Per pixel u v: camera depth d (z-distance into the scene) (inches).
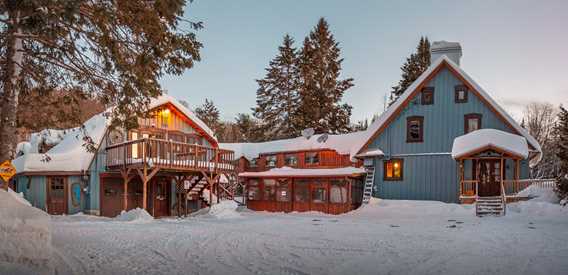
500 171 941.8
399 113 1112.8
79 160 935.7
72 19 370.3
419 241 511.5
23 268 281.6
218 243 486.9
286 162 1482.5
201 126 1096.8
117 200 976.3
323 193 1115.3
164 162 841.5
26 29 388.8
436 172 1054.4
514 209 848.3
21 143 1142.3
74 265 340.5
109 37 417.4
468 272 337.7
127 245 458.6
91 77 472.4
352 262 376.5
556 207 787.4
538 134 2426.2
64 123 533.3
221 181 1453.0
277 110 1953.7
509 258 397.7
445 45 1186.6
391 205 995.3
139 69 438.0
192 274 320.8
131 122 495.2
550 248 454.6
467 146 939.3
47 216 331.9
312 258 394.9
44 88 499.8
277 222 776.9
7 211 309.3
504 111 1005.8
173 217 953.5
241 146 1727.4
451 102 1065.5
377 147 1124.5
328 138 1397.6
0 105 471.5
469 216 839.7
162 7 421.1
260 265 359.3
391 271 340.5
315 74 1903.3
